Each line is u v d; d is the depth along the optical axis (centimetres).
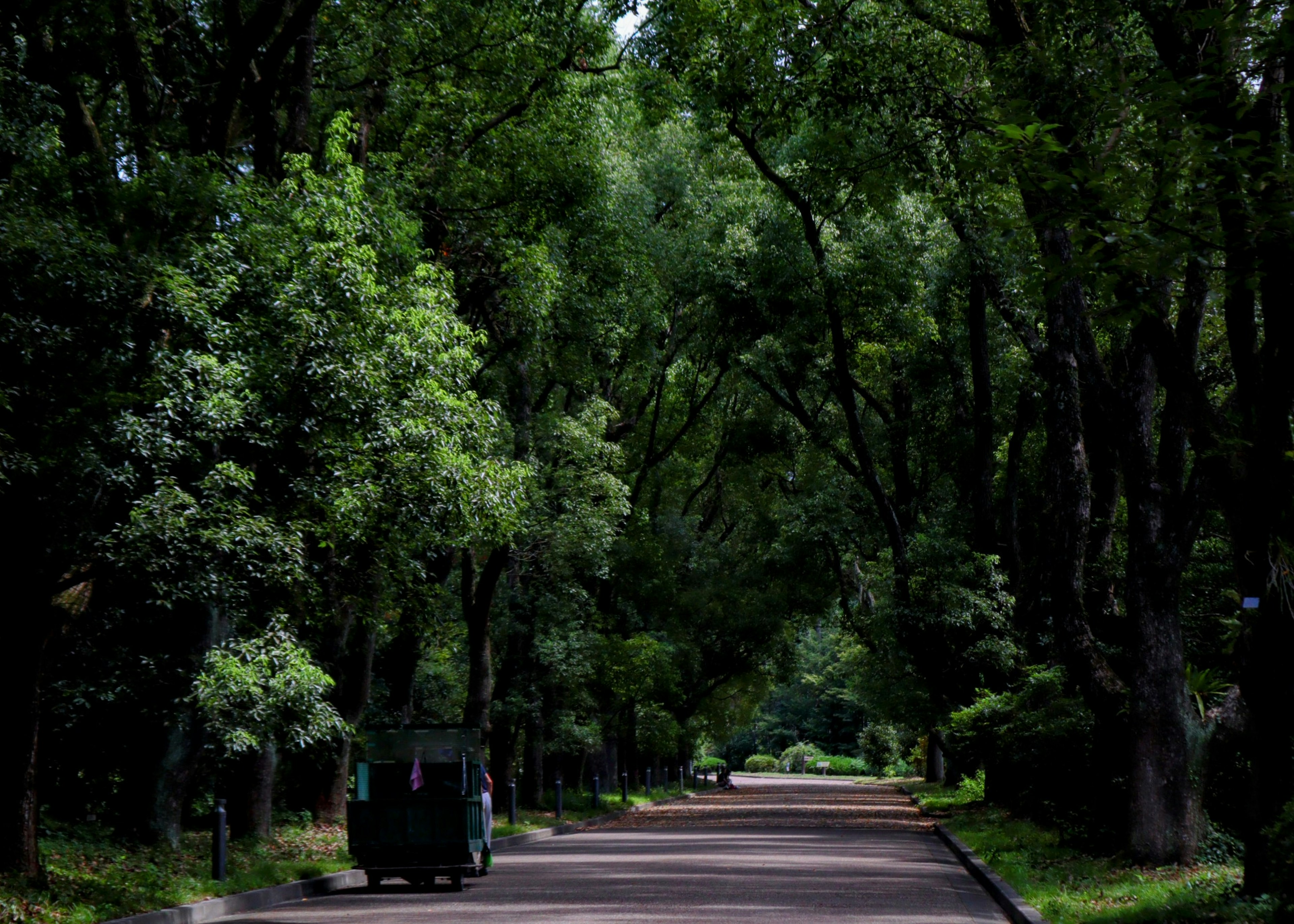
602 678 4162
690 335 4425
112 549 1438
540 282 2727
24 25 1703
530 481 2608
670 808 4847
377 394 1652
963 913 1470
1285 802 1194
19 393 1409
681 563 5166
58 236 1398
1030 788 2545
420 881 2055
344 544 1845
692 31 2297
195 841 2234
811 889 1738
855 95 2083
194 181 1638
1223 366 2800
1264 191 1028
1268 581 1221
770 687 6322
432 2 2597
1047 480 2147
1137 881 1579
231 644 1614
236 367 1507
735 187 3991
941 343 3941
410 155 2773
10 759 1449
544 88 2853
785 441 4912
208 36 2288
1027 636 3422
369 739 2025
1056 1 1492
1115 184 1061
